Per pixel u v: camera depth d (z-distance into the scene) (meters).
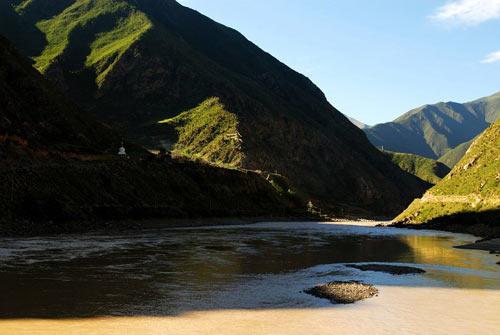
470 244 63.28
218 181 129.62
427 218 108.12
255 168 180.62
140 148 126.56
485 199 97.50
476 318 23.08
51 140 91.12
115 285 28.59
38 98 99.06
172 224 86.25
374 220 167.62
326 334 20.05
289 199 159.75
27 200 59.97
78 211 66.50
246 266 38.72
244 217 120.81
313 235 78.62
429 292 29.09
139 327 20.22
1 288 26.27
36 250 42.38
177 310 23.23
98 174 82.88
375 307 24.91
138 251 45.81
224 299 25.94
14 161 69.50
